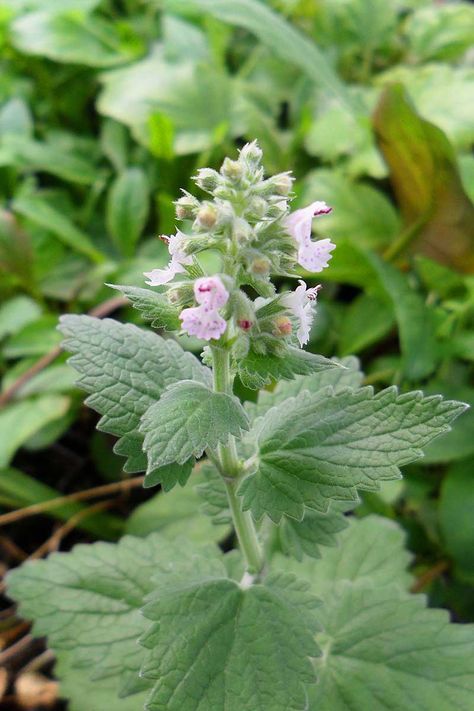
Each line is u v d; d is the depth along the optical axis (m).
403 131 0.35
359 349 0.37
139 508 0.34
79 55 0.46
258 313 0.23
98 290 0.39
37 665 0.33
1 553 0.36
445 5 0.53
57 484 0.39
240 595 0.25
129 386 0.24
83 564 0.28
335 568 0.31
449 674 0.26
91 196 0.44
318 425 0.24
